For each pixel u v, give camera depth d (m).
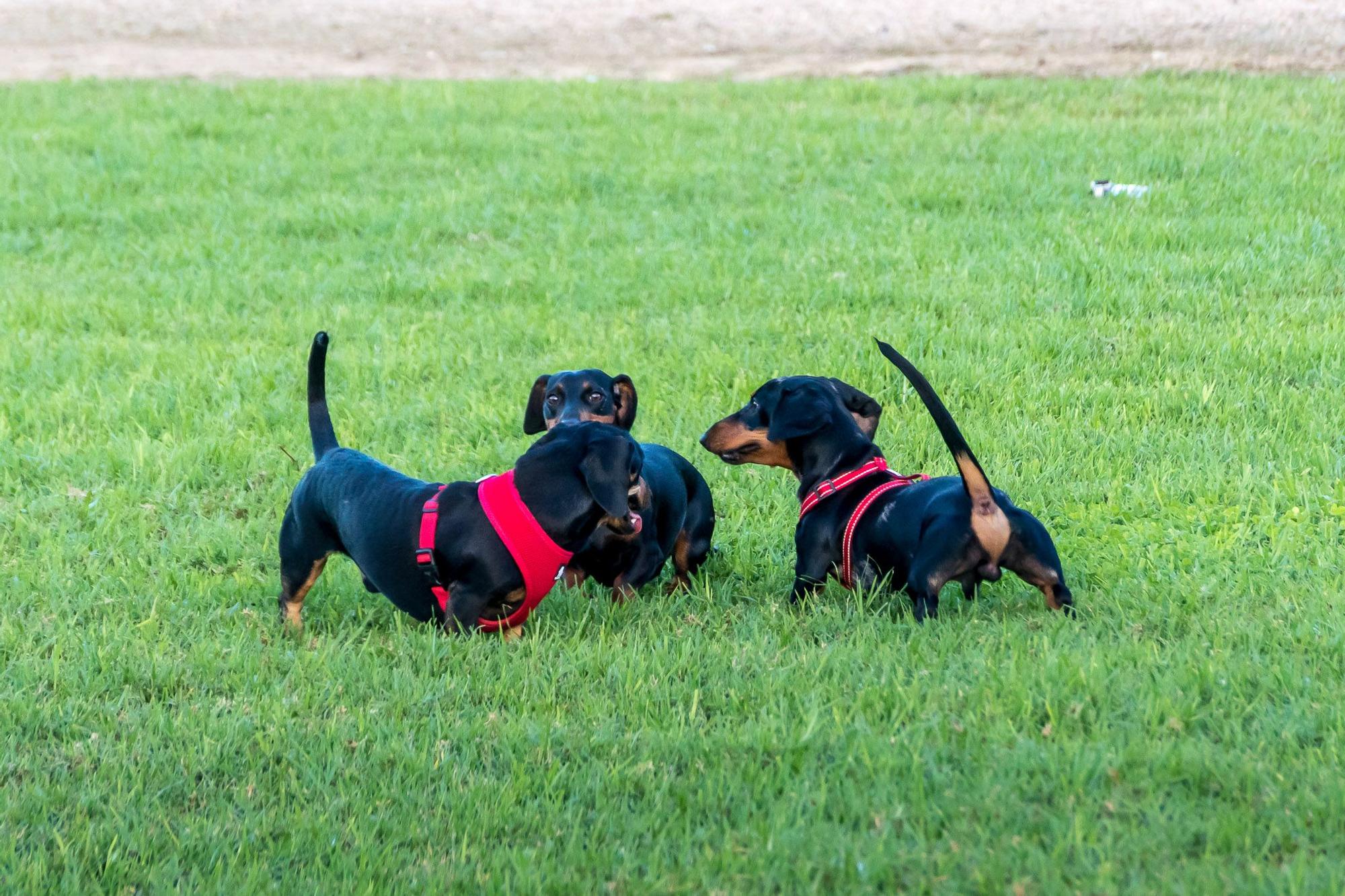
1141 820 5.76
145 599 8.77
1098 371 12.61
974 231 16.91
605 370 13.09
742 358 13.18
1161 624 7.80
